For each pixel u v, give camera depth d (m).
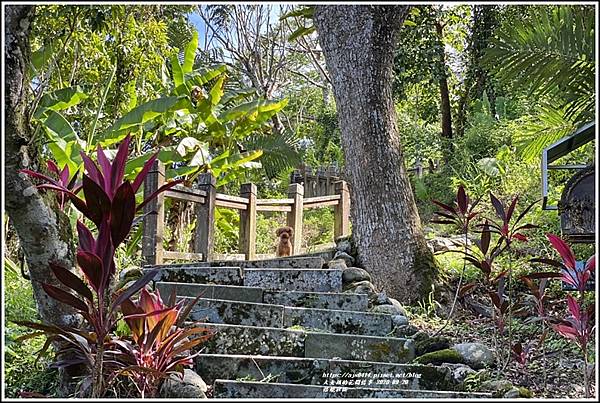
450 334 4.04
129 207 2.34
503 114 12.99
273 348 3.42
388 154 5.15
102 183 2.42
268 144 9.47
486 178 8.67
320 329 3.76
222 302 3.71
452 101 15.23
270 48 17.53
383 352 3.43
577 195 3.61
